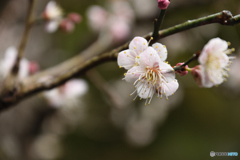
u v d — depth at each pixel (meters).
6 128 0.52
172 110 0.67
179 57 0.56
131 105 0.65
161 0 0.27
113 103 0.39
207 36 0.52
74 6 0.62
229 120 0.67
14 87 0.32
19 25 0.55
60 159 0.62
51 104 0.38
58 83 0.31
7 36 0.53
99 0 0.61
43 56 0.59
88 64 0.30
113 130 0.67
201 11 0.54
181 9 0.55
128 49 0.29
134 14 0.60
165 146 0.67
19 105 0.54
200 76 0.27
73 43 0.61
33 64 0.37
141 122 0.66
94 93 0.63
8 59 0.35
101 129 0.65
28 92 0.32
